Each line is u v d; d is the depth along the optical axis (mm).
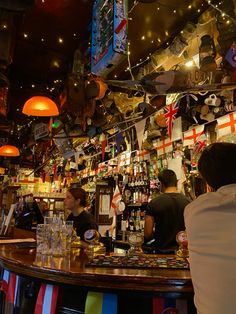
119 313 1383
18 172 9484
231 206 1058
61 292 1537
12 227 3279
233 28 2467
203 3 3127
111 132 5211
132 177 4758
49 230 1927
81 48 4508
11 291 1766
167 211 2555
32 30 4539
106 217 5543
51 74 5980
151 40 3822
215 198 1109
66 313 1502
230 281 956
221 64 2604
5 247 2285
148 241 2633
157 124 3732
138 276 1266
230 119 2998
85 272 1339
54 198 7176
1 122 5203
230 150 1219
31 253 1967
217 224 1051
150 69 3963
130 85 2502
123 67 4223
